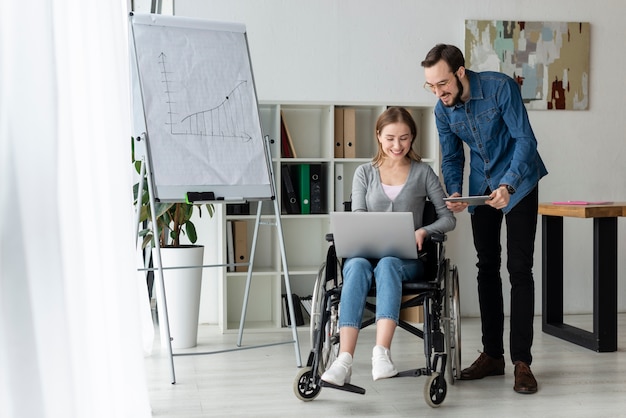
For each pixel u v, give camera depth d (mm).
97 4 2354
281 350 4020
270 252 4742
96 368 2145
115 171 2430
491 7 4910
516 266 3203
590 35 5020
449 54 3086
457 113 3219
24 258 1687
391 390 3189
